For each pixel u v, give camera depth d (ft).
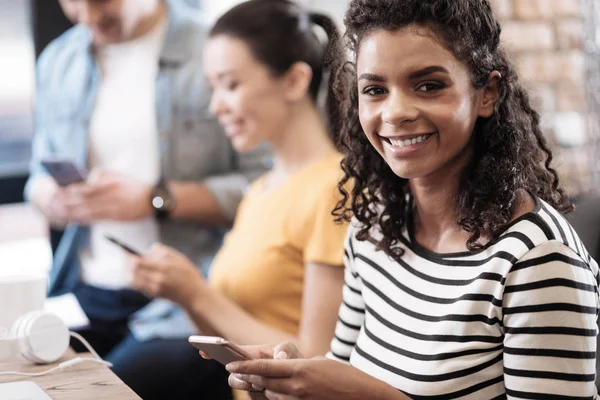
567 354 3.34
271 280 5.82
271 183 6.23
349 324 4.39
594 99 8.89
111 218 8.15
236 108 6.20
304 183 5.84
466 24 3.50
